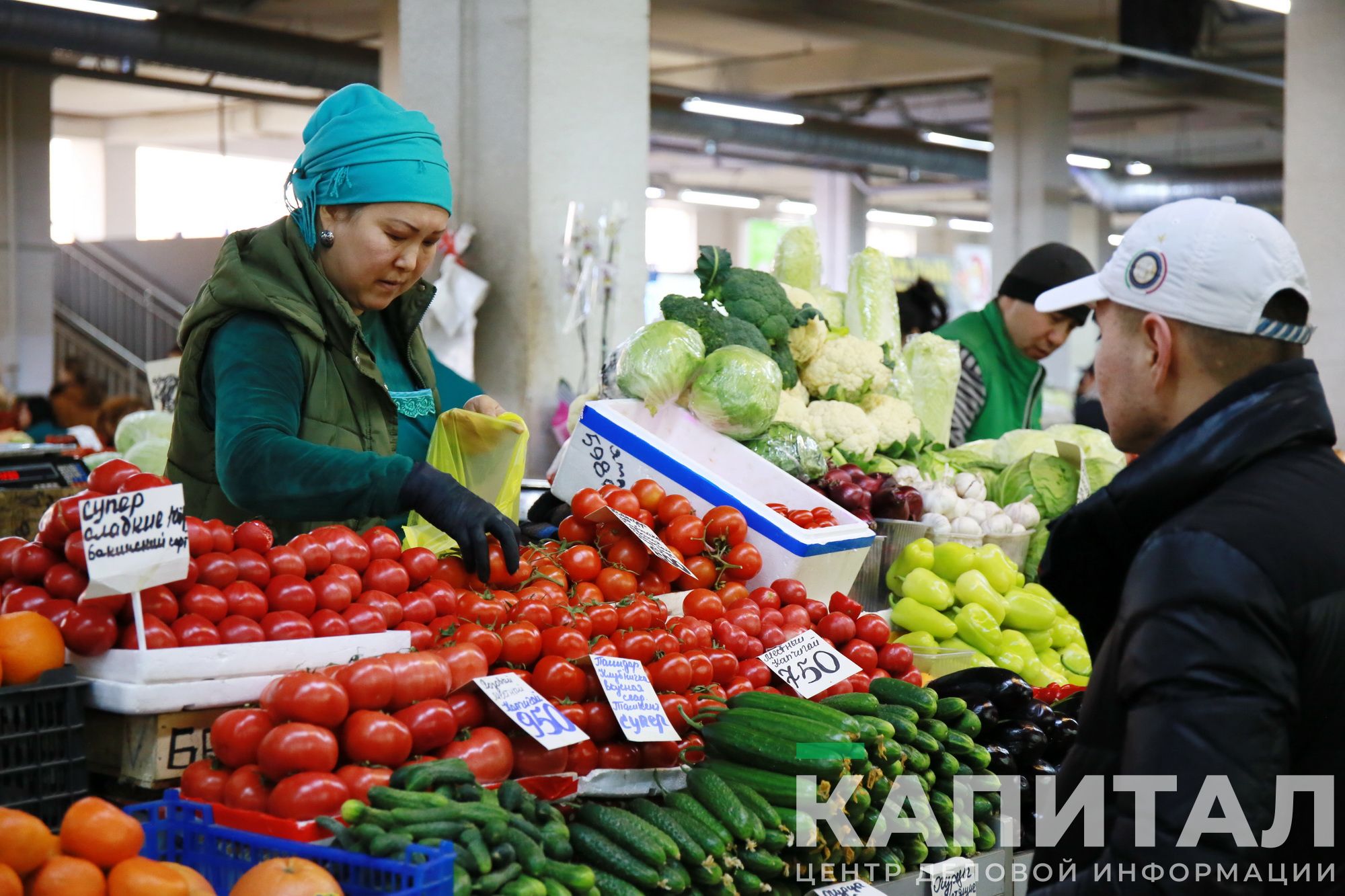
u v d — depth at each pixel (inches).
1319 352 348.2
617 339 250.7
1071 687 113.7
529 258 238.4
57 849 58.6
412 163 98.5
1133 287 65.5
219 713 74.0
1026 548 142.9
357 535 84.5
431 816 65.5
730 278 139.4
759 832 78.0
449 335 237.0
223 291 95.8
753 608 98.3
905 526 127.6
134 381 670.5
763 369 125.7
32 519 173.0
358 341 100.6
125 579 70.4
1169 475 62.7
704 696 88.6
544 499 124.7
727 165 936.9
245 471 88.7
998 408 185.9
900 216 1079.0
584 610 91.2
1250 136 861.8
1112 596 69.7
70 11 438.3
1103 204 823.1
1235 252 62.8
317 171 98.6
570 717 81.4
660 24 601.6
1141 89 698.2
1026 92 629.9
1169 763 55.4
